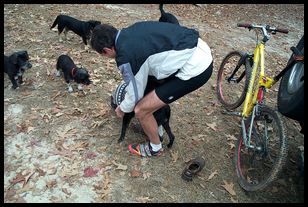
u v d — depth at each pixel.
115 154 3.54
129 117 3.47
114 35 2.70
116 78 4.87
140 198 3.12
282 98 3.32
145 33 2.69
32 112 3.96
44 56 5.13
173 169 3.48
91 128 3.85
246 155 3.74
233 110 4.53
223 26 7.89
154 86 3.19
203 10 8.83
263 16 9.07
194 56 2.83
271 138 3.93
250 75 3.90
